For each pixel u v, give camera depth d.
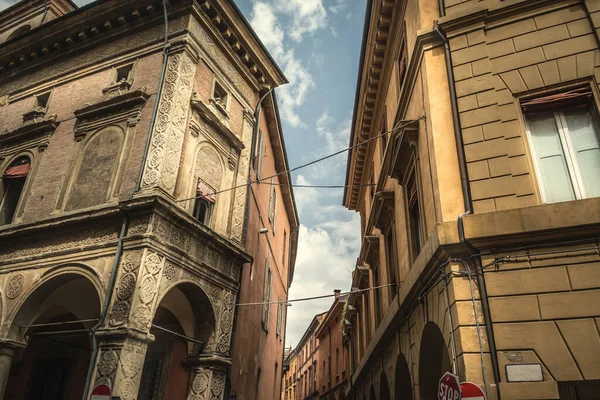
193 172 12.26
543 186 7.23
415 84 9.88
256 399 17.41
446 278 7.12
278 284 24.81
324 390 35.81
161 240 10.40
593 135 7.32
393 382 11.93
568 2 8.11
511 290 6.48
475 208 7.20
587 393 6.21
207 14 13.79
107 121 12.80
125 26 14.09
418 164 9.52
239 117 15.05
